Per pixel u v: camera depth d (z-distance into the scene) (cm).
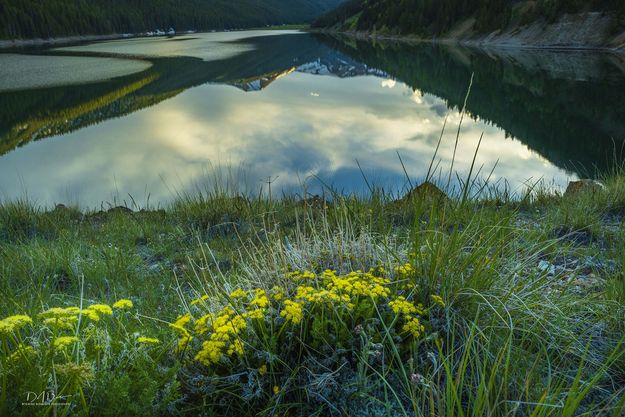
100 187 1681
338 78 5891
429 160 1934
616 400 252
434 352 271
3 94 4000
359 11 19100
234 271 416
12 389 197
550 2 8700
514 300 315
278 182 1524
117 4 19025
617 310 315
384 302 291
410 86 4859
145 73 5700
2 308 341
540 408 224
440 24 12069
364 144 2408
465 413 244
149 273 567
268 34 18950
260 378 250
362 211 530
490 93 4097
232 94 4503
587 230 586
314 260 350
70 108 3509
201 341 266
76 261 566
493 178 1506
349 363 262
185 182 1639
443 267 312
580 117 3011
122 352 235
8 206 912
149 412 209
